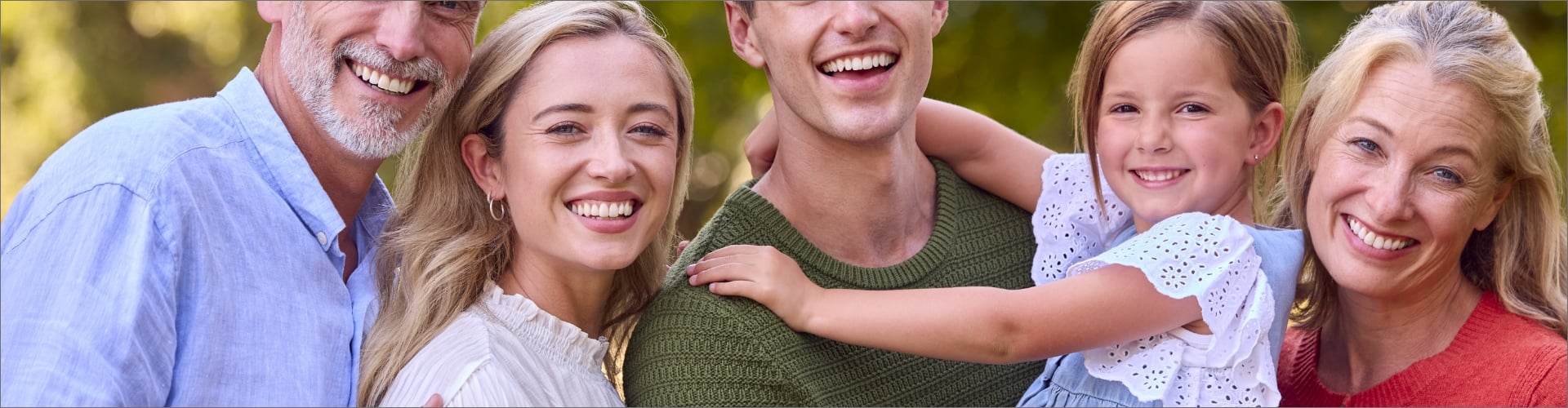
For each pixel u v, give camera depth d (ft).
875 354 7.02
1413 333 7.50
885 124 6.79
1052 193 7.80
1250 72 7.30
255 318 6.67
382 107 7.12
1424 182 6.93
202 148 6.83
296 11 7.13
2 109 25.34
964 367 7.40
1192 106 7.21
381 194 8.11
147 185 6.48
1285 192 8.50
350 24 6.98
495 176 6.91
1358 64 7.07
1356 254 7.14
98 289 6.26
